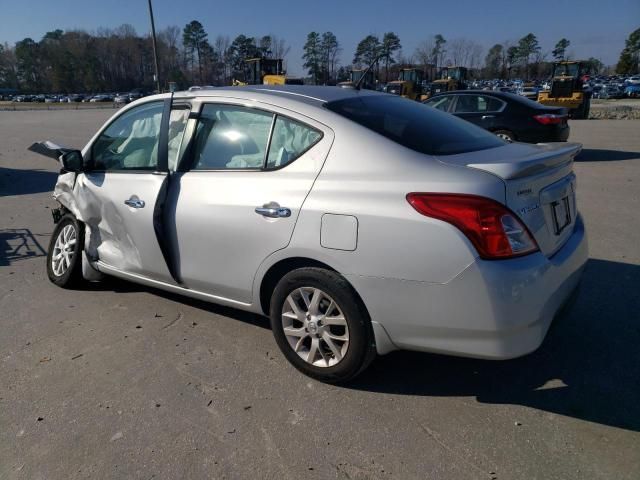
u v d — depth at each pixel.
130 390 2.98
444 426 2.63
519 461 2.38
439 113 3.60
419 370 3.14
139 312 4.00
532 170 2.58
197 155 3.43
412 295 2.55
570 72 27.78
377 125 2.94
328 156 2.86
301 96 3.22
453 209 2.44
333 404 2.82
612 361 3.18
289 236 2.87
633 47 86.19
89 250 4.18
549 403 2.80
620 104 37.00
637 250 5.16
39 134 20.83
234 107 3.31
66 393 2.96
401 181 2.60
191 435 2.60
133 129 3.89
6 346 3.50
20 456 2.47
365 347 2.78
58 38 114.31
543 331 2.58
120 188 3.76
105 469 2.38
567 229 3.00
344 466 2.38
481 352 2.51
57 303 4.18
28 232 6.28
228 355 3.35
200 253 3.33
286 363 3.24
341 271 2.72
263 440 2.55
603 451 2.43
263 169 3.09
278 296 3.03
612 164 10.62
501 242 2.40
